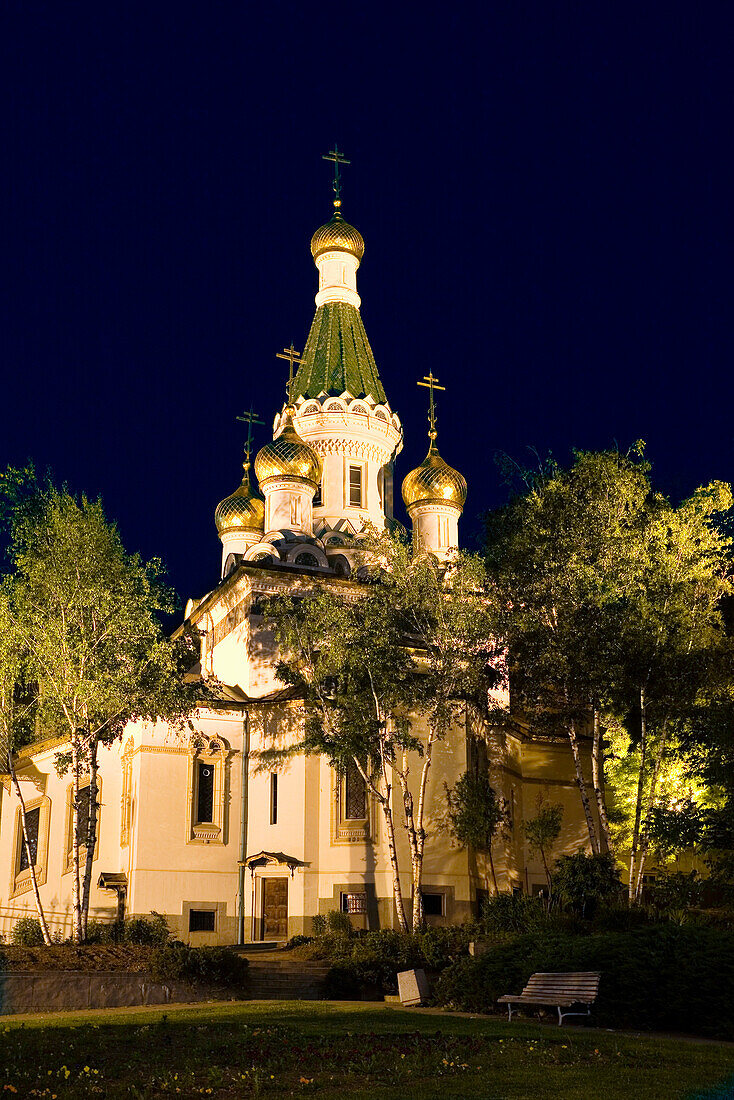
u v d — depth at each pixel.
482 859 41.44
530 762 46.34
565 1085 13.74
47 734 43.50
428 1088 13.62
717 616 37.09
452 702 37.94
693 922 27.95
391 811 35.88
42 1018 21.75
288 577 45.22
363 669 36.12
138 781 38.88
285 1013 21.58
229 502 57.38
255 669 43.25
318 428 53.03
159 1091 13.73
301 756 39.75
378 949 30.19
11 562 33.91
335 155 60.50
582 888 32.84
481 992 23.94
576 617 35.09
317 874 38.59
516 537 37.47
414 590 36.88
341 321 56.62
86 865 32.50
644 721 34.31
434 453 54.31
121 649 33.78
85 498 34.97
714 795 40.22
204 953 27.05
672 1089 13.47
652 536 36.47
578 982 20.33
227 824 39.75
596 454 37.88
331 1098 13.12
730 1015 19.92
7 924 42.66
